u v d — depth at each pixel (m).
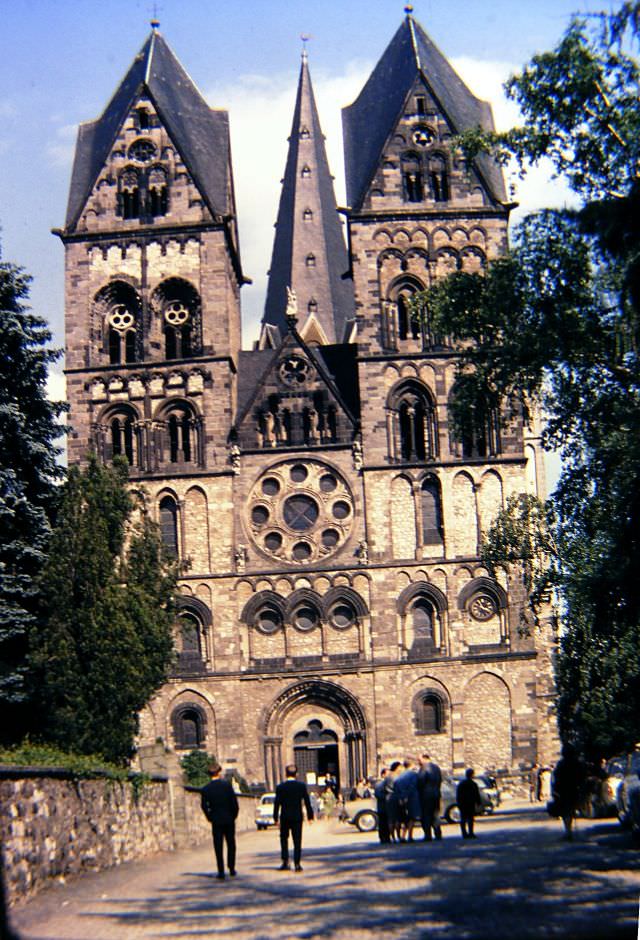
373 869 34.25
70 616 62.62
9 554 63.72
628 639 52.28
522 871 31.27
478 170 94.44
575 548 55.75
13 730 61.41
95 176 95.38
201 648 88.50
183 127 96.69
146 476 90.69
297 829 35.50
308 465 90.62
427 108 95.81
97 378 92.56
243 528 89.94
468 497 89.69
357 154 95.88
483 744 87.25
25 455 64.69
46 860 32.38
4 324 64.75
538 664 89.50
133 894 31.20
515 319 47.38
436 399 90.81
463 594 88.56
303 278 129.38
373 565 89.00
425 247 93.69
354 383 94.25
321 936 22.88
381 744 87.38
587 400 47.09
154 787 47.38
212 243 93.88
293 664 88.31
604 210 34.72
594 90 46.47
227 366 92.00
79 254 94.44
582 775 40.44
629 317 41.72
